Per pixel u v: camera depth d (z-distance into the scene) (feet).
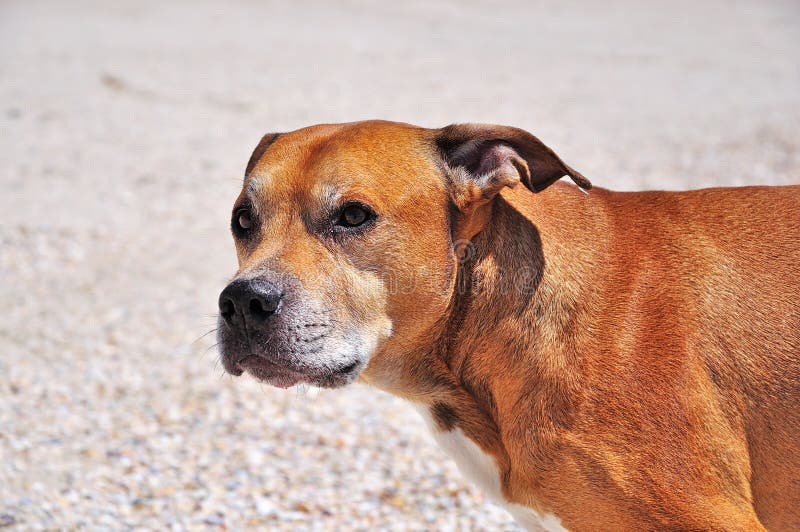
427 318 12.74
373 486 20.20
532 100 56.44
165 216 39.06
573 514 12.35
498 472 13.23
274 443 22.13
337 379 12.29
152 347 27.32
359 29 80.02
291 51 70.64
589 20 84.64
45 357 26.50
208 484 20.29
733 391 12.15
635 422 11.97
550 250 12.79
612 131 49.75
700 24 81.87
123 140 49.39
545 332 12.50
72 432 22.40
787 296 12.32
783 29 79.00
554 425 12.25
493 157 12.62
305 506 19.43
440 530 18.51
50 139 49.26
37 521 18.35
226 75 62.85
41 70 63.36
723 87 59.41
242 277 12.06
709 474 11.89
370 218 12.30
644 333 12.27
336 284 12.25
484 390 12.94
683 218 13.08
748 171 42.16
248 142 48.85
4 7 87.66
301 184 12.51
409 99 56.24
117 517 18.85
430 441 22.11
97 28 77.82
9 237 36.11
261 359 12.16
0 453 21.04
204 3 90.74
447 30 79.92
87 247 35.47
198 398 24.38
